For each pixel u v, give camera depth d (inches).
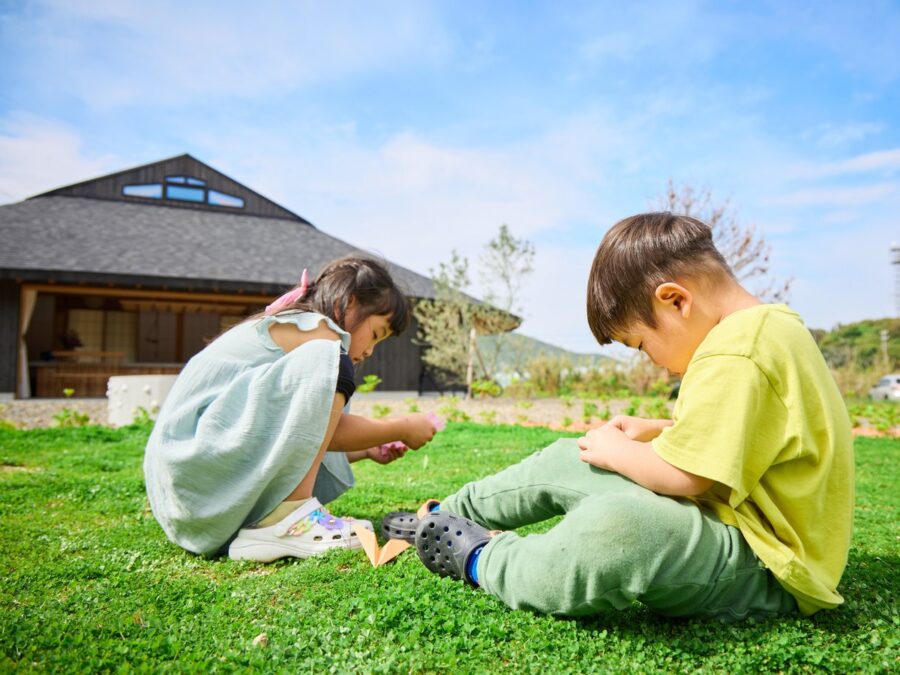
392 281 89.2
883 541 85.3
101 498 113.4
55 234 552.4
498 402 483.5
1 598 62.0
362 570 69.1
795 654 48.9
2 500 111.1
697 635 53.1
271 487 75.0
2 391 503.2
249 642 51.8
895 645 50.3
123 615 57.4
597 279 60.7
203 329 707.4
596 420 324.2
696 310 56.0
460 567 62.6
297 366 75.0
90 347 694.5
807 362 52.6
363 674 46.7
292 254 615.5
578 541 52.7
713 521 52.9
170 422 76.6
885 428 278.5
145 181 684.7
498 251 572.7
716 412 51.0
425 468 149.7
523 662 49.0
